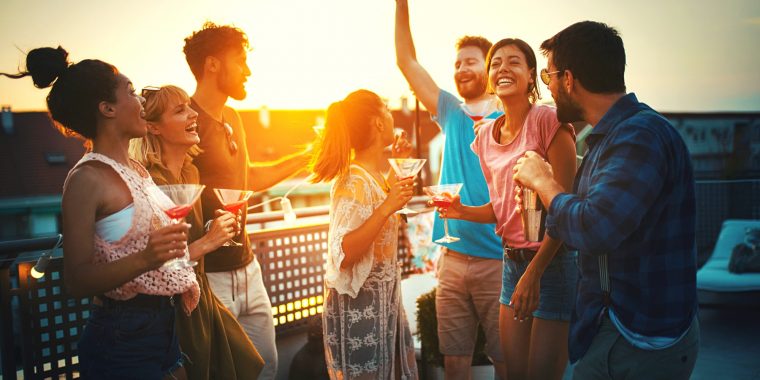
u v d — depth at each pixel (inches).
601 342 64.6
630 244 62.3
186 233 63.4
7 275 95.1
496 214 97.3
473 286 108.7
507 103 93.1
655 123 61.3
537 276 84.6
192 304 75.8
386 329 91.2
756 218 273.7
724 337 171.5
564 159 88.6
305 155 122.2
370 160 92.4
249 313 109.9
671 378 62.9
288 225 144.3
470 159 113.2
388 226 90.8
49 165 971.9
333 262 87.5
